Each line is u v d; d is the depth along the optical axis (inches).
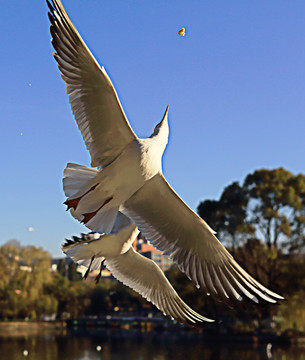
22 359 1226.6
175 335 1868.8
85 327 2588.6
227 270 181.6
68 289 3107.8
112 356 1282.0
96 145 175.8
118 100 166.7
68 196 179.0
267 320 1662.2
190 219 189.2
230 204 1846.7
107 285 3265.3
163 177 188.4
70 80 161.6
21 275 2477.9
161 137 183.5
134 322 2551.7
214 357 1238.3
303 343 1513.3
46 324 2694.4
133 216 199.9
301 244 1788.9
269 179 1859.0
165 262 1758.1
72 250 243.4
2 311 2477.9
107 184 177.2
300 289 1599.4
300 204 1807.3
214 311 1701.5
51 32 151.9
